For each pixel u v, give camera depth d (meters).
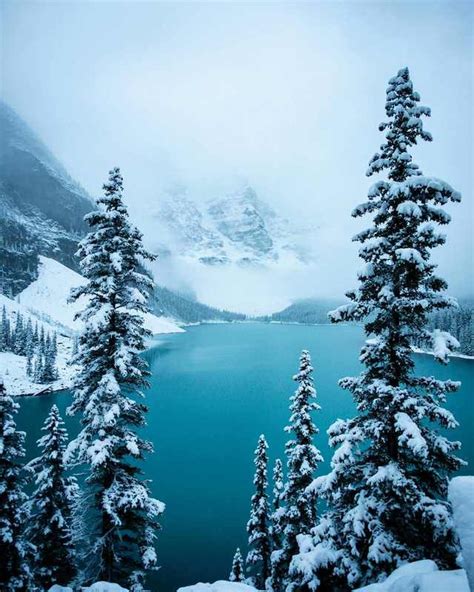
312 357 162.50
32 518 18.52
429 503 9.37
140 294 15.84
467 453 59.62
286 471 55.94
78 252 15.45
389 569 9.38
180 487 50.97
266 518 24.64
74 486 19.50
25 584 15.22
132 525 15.91
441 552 9.08
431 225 10.27
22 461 54.97
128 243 15.73
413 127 10.91
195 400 97.62
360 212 11.79
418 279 10.95
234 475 54.69
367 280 11.59
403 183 10.38
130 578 15.45
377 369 11.38
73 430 67.69
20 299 191.38
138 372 15.06
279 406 92.06
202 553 36.75
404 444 10.06
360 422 11.56
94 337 15.39
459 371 115.31
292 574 10.91
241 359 161.62
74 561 18.44
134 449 14.16
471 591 6.11
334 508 12.12
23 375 102.06
